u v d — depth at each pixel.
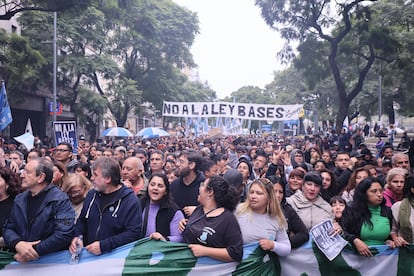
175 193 5.63
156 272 3.92
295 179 5.89
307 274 4.43
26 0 15.71
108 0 17.00
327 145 18.23
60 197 3.84
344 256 4.55
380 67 24.30
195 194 5.53
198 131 37.25
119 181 3.95
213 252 3.88
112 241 3.81
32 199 3.85
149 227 4.37
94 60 26.55
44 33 24.66
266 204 4.16
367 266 4.60
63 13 15.12
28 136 12.12
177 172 6.86
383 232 4.60
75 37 25.27
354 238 4.56
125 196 3.95
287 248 4.14
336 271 4.50
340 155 8.09
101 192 3.96
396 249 4.65
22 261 3.73
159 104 35.31
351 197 6.19
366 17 19.48
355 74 30.22
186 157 5.60
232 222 3.95
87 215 3.94
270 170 7.90
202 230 3.96
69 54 26.20
